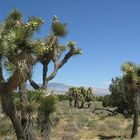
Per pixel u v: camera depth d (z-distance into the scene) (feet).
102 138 86.12
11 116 38.42
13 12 45.27
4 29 38.22
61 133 85.76
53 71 53.31
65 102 243.81
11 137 71.15
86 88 205.46
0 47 35.42
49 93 45.91
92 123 103.55
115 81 140.15
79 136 86.84
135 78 84.79
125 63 87.30
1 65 35.94
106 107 187.93
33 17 41.04
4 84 36.73
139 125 98.78
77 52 55.67
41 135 49.85
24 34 35.40
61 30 51.98
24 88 43.57
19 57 35.50
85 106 218.38
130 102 132.36
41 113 45.75
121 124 108.88
